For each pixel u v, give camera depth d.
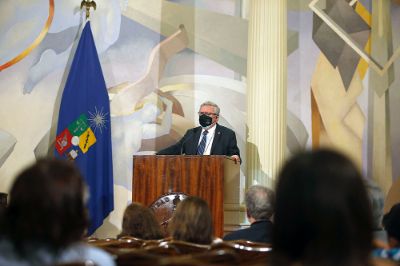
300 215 2.39
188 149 10.93
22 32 12.46
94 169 11.48
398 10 12.75
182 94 12.44
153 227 6.62
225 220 9.37
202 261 3.77
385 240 5.40
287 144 12.39
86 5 12.34
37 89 12.33
